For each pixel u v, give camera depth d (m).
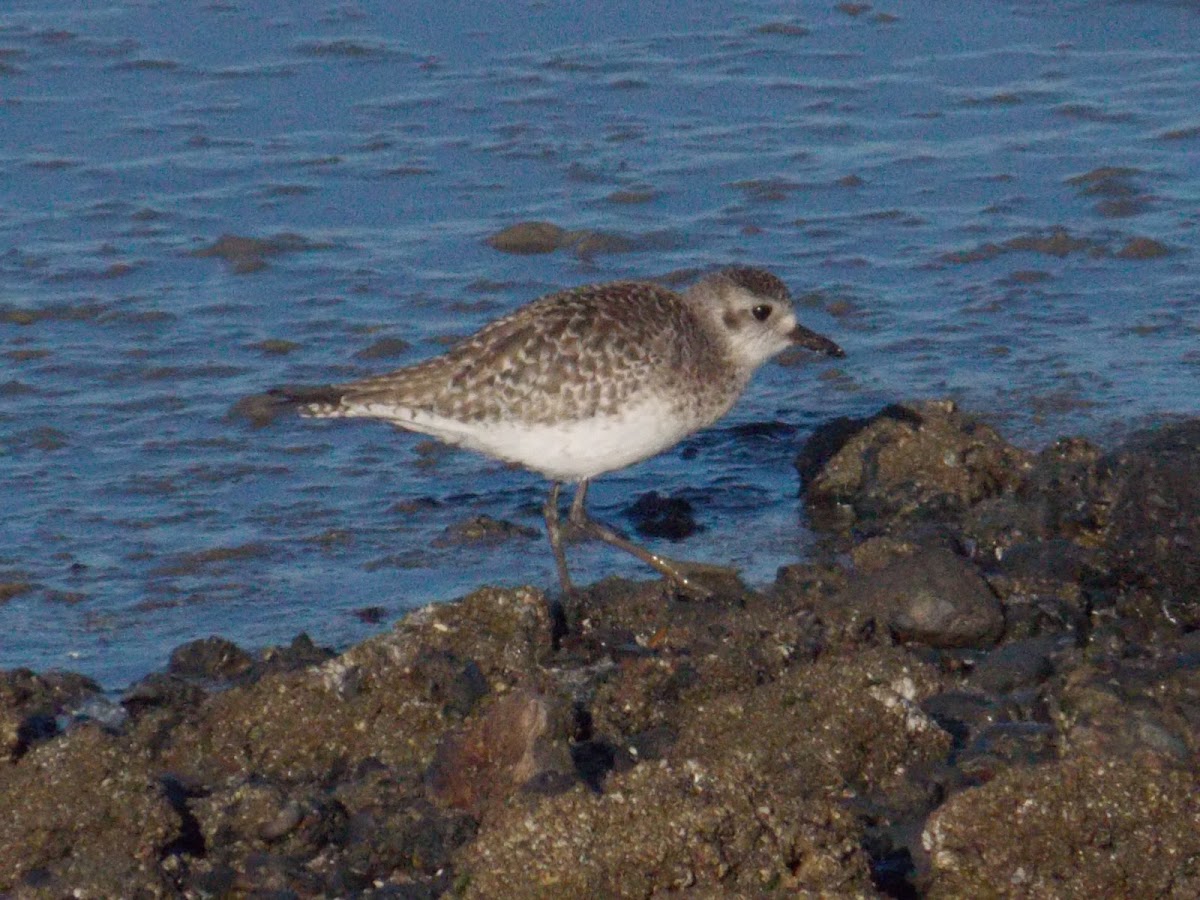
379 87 22.55
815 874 8.62
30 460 14.98
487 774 9.66
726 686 10.87
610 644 11.70
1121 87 22.73
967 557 12.94
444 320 17.41
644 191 19.94
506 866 8.55
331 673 10.71
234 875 9.09
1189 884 8.55
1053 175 20.47
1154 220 19.41
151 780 9.48
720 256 18.61
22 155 20.66
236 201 19.70
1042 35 24.31
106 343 16.94
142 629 12.47
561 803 8.73
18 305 17.50
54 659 12.02
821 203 19.86
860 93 22.58
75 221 19.25
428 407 12.47
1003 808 8.77
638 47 23.83
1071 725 10.17
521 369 12.29
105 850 9.06
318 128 21.50
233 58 23.25
